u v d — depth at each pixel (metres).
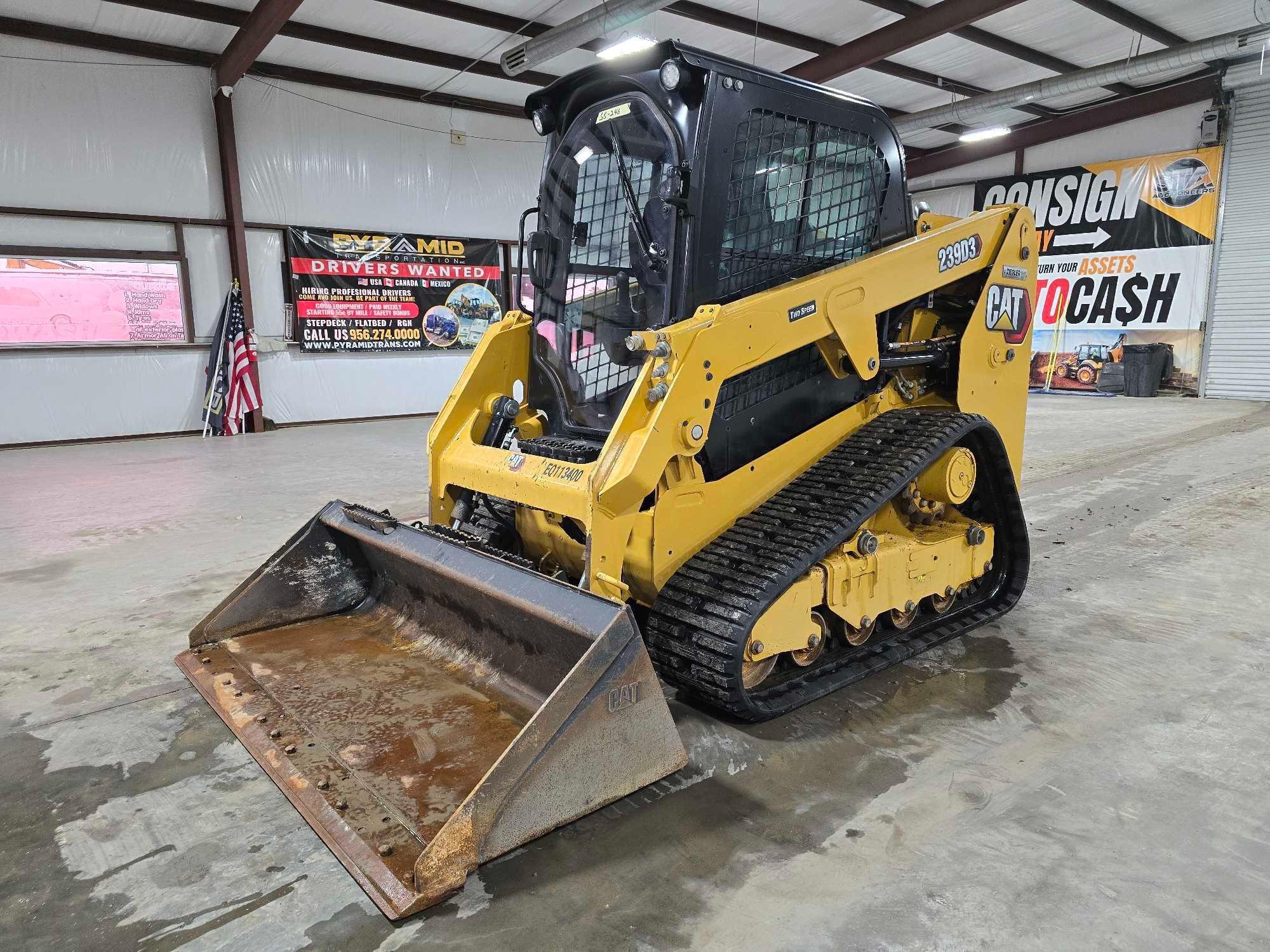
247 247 9.88
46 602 3.90
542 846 2.04
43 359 8.73
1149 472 6.56
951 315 3.55
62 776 2.40
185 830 2.13
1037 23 9.86
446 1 8.48
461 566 2.54
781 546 2.62
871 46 9.49
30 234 8.52
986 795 2.23
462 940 1.73
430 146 11.11
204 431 9.53
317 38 8.89
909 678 2.98
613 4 7.82
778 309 2.68
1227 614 3.57
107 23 8.30
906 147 15.23
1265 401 11.67
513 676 2.58
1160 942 1.68
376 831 1.96
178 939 1.74
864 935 1.71
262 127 9.80
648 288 2.79
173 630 3.52
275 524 5.25
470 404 3.25
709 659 2.46
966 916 1.76
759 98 2.71
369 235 10.72
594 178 3.00
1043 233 13.92
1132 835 2.04
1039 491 6.02
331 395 10.74
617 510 2.42
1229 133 11.70
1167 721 2.63
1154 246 12.61
